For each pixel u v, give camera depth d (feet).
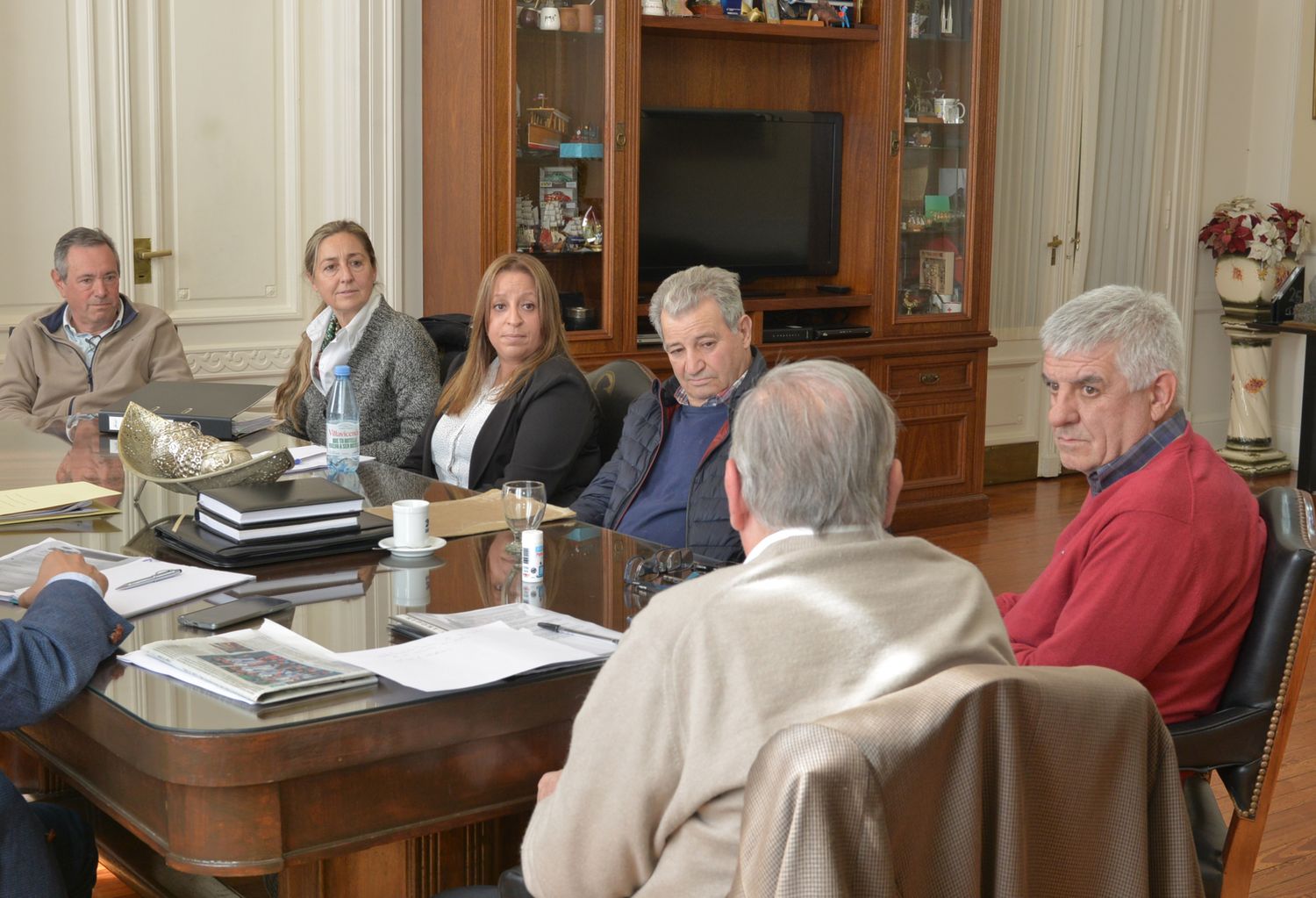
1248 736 5.91
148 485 9.02
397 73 16.26
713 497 8.81
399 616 6.10
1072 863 3.72
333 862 6.06
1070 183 21.70
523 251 15.90
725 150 17.70
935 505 19.01
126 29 14.98
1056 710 3.59
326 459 10.09
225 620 6.04
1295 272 22.06
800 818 3.05
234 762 4.78
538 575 6.88
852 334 17.89
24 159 14.70
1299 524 6.12
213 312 16.01
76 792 8.32
